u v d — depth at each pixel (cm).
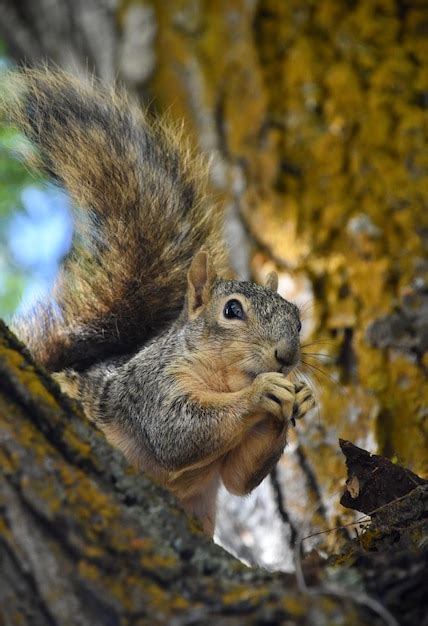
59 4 1431
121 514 579
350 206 1152
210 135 1270
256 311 950
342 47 1269
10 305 1497
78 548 556
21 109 1133
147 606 538
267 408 888
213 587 554
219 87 1292
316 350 1076
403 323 1060
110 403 989
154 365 971
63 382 1012
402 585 573
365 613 552
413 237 1109
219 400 920
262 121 1239
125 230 1123
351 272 1109
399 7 1296
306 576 582
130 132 1153
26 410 615
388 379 1038
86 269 1112
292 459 1041
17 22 1483
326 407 1050
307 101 1238
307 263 1137
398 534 707
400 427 1009
